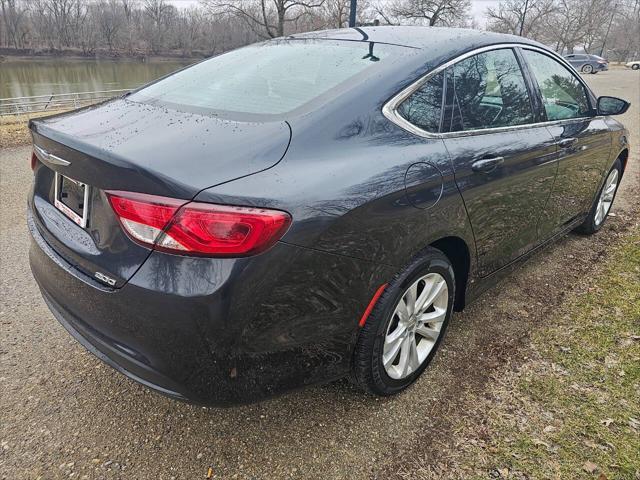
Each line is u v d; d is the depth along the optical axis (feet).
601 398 7.65
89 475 6.42
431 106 7.46
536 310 10.14
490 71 8.69
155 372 5.70
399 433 7.09
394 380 7.50
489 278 9.14
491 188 8.11
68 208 6.70
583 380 8.05
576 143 10.68
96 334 6.11
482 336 9.28
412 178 6.71
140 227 5.43
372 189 6.23
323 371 6.56
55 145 6.38
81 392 7.84
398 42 8.13
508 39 9.44
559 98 10.72
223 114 6.72
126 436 7.04
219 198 5.25
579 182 11.43
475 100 8.22
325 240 5.80
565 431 7.04
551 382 8.01
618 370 8.27
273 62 8.25
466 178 7.55
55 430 7.11
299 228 5.57
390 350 7.30
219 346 5.46
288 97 6.95
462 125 7.89
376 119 6.77
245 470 6.53
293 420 7.33
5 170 20.95
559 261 12.34
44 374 8.22
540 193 9.72
